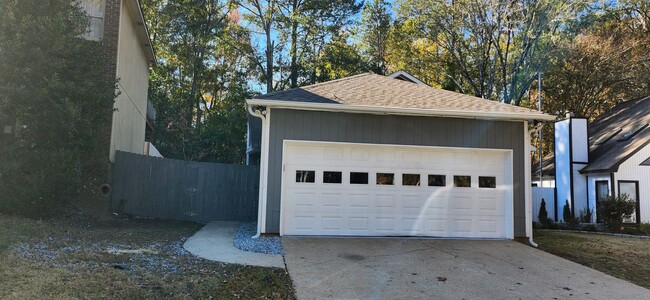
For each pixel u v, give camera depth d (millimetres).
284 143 9711
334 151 10000
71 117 9266
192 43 30156
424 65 31047
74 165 9555
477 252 8750
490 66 27734
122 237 9047
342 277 6688
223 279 6207
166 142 26938
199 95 32625
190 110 29938
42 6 9180
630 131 18844
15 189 8750
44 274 5516
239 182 13945
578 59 27047
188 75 30812
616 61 26500
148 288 5477
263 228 9578
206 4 30109
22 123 9109
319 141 9789
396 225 10039
